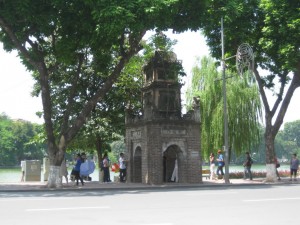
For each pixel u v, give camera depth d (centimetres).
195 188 2402
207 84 3956
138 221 1046
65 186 2456
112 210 1248
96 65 3062
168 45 3312
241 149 3897
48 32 2416
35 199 1599
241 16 3052
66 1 2212
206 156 3966
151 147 2747
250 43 3112
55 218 1093
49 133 2452
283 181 3122
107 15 1994
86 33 2408
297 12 2803
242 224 1014
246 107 3900
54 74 3659
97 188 2362
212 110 3916
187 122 2858
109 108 3791
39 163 3203
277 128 3141
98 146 3812
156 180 2720
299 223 1035
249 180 3269
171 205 1374
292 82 3105
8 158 11981
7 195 1884
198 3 2353
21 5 2111
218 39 3228
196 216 1132
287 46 2789
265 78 3291
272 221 1062
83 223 1016
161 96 2875
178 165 2884
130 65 3747
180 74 3052
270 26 2878
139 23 2092
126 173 3067
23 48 2388
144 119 2838
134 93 3778
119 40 2538
